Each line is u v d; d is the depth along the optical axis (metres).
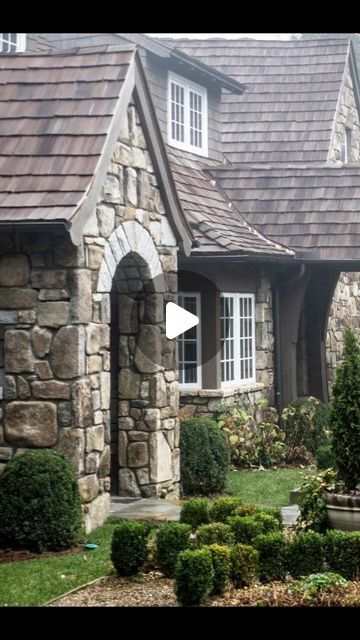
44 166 11.04
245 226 19.03
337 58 24.09
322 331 20.08
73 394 10.75
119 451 13.30
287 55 24.50
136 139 12.45
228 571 8.52
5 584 8.78
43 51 12.52
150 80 18.81
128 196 12.16
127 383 13.31
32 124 11.56
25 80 12.12
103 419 11.41
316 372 20.08
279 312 18.97
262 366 18.36
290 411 17.81
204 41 25.48
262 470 16.45
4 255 10.91
